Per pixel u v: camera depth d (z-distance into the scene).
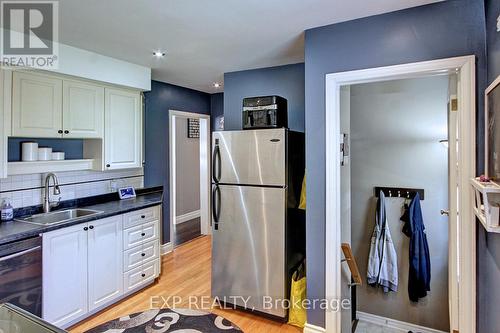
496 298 1.60
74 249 2.59
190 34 2.54
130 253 3.14
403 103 3.28
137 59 3.24
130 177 3.95
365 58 2.23
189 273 3.78
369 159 3.43
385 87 3.34
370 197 3.44
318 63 2.42
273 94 3.61
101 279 2.83
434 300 3.20
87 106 3.05
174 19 2.25
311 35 2.44
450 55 1.97
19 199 2.76
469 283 1.91
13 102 2.47
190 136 6.69
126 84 3.32
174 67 3.58
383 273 3.26
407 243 3.29
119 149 3.41
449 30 1.97
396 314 3.35
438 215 3.17
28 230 2.28
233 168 2.88
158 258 3.52
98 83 3.14
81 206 3.23
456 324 2.20
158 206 3.52
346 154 2.93
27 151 2.67
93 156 3.28
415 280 3.16
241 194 2.85
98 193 3.51
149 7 2.06
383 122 3.37
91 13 2.14
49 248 2.40
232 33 2.53
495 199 1.42
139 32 2.50
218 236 3.00
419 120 3.22
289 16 2.21
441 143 3.14
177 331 1.89
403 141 3.29
